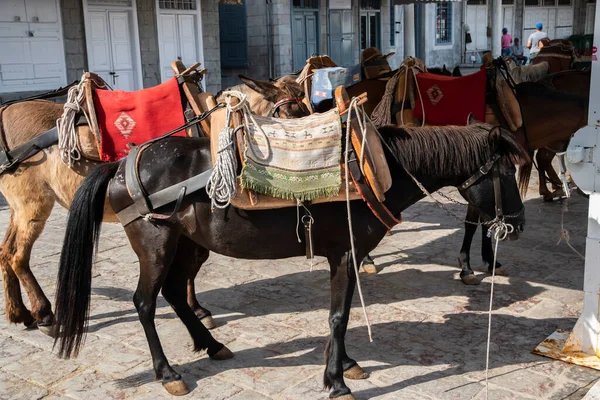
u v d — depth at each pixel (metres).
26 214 4.40
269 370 3.91
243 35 15.99
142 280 3.66
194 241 3.88
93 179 3.58
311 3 17.03
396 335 4.33
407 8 16.78
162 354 3.70
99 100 4.28
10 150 4.35
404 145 3.60
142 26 13.02
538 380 3.72
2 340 4.39
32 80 11.59
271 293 5.15
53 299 5.08
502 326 4.42
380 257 5.93
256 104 4.95
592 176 3.80
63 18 11.86
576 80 7.16
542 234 6.45
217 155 3.37
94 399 3.64
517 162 3.66
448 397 3.57
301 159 3.35
